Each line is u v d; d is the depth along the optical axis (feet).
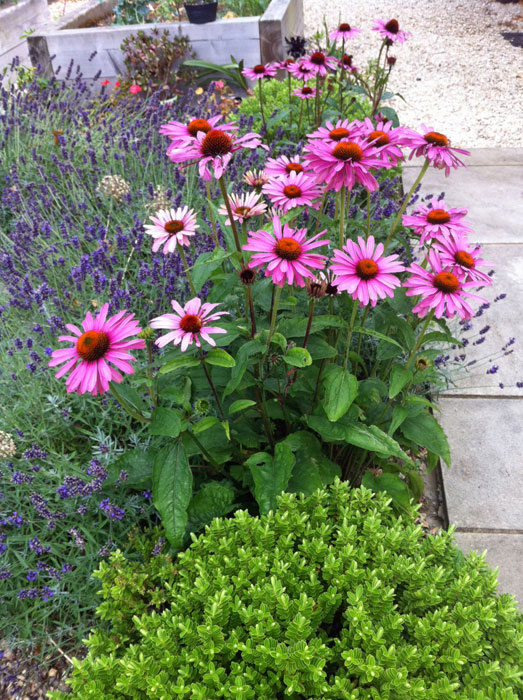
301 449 7.36
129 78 23.70
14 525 7.66
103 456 8.13
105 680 5.28
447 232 6.57
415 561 5.97
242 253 6.74
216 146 6.37
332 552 5.84
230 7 30.01
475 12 35.47
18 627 7.06
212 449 7.54
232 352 8.09
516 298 13.05
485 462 9.47
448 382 10.60
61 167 14.02
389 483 7.51
